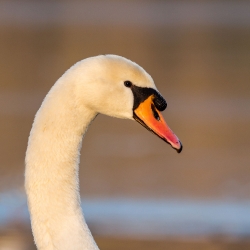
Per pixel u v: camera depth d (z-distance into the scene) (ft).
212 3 171.73
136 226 38.09
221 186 47.26
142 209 41.68
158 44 122.42
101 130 61.16
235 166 51.96
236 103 72.28
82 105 18.34
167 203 43.24
